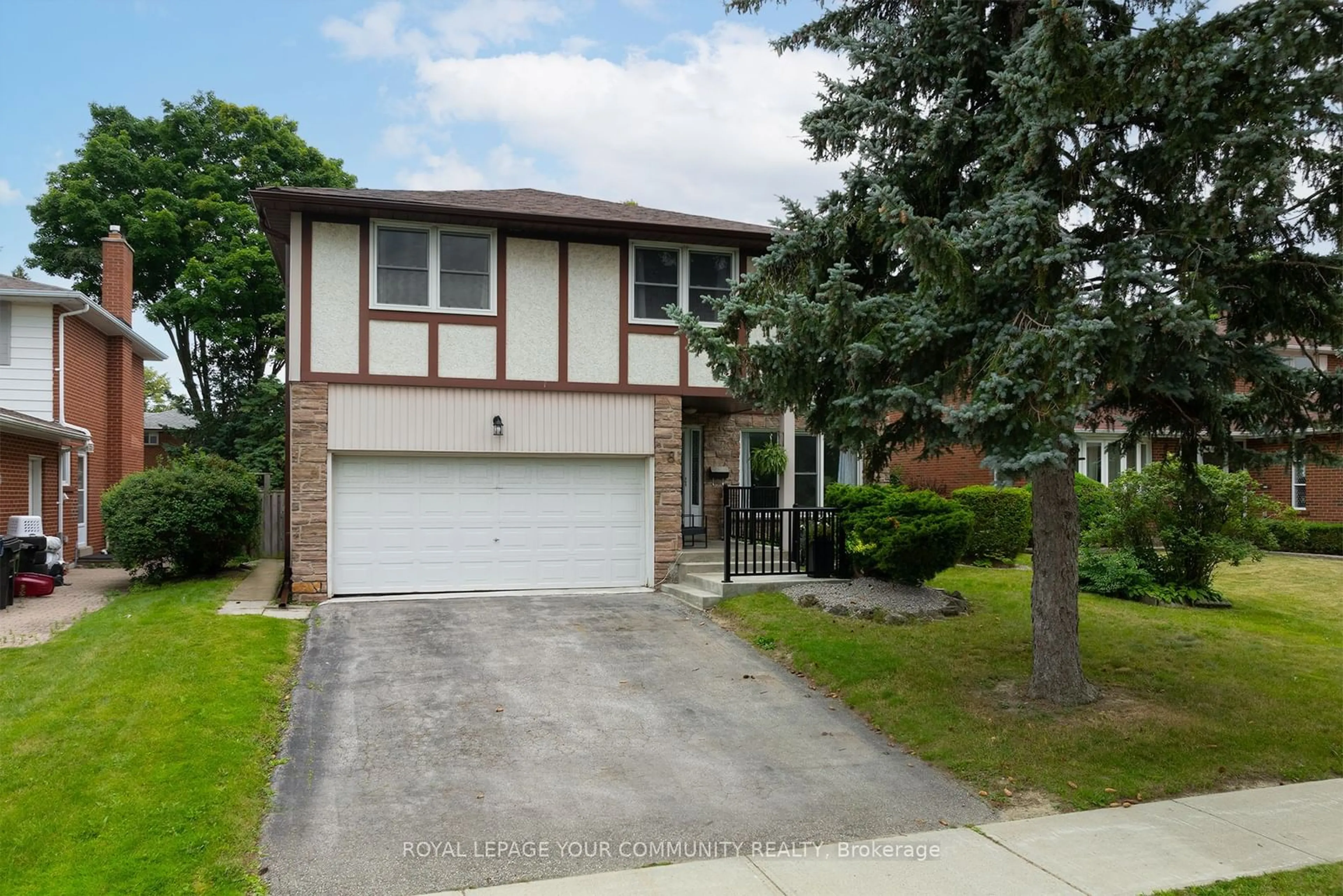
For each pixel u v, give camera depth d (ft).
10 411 48.44
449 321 40.75
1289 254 21.58
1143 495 41.22
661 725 24.02
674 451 43.88
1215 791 19.57
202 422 90.43
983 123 23.40
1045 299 20.30
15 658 27.66
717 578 40.16
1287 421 24.00
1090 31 23.65
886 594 36.52
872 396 21.86
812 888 14.88
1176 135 20.48
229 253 92.07
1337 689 26.17
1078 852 16.37
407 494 40.81
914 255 20.52
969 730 22.91
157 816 16.35
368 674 27.73
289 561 38.70
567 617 36.29
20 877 14.14
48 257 91.61
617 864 15.96
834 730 23.90
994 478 19.30
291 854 16.02
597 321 43.01
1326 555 63.00
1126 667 28.22
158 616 32.55
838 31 27.35
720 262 45.11
